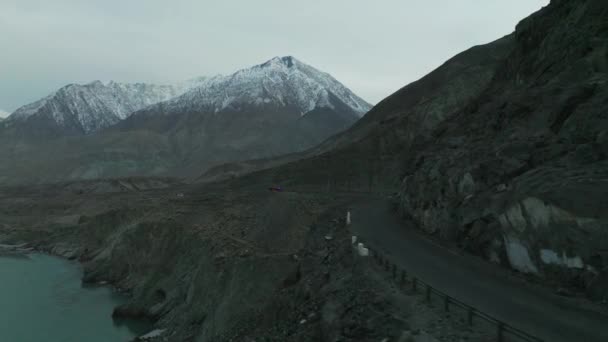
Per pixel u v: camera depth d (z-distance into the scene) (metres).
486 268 19.19
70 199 129.00
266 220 45.53
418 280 16.00
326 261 25.28
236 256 35.88
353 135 112.69
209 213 56.41
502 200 19.97
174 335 33.50
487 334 12.35
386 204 47.03
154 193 116.25
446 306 14.16
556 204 15.73
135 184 163.25
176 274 43.38
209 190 98.88
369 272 19.33
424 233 28.28
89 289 51.56
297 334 18.30
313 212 44.91
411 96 109.44
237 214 52.97
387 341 13.38
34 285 53.47
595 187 15.34
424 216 29.03
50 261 70.56
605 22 25.28
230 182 100.94
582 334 11.95
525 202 17.39
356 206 45.06
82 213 107.19
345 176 76.94
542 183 17.52
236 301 29.56
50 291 50.59
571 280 15.22
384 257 21.30
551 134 21.52
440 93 83.62
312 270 25.88
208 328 30.38
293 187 76.50
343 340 14.90
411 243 25.03
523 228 17.61
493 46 102.94
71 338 35.72
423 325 13.41
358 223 33.00
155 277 45.53
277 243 38.66
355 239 24.92
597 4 26.83
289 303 23.64
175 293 40.94
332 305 17.72
